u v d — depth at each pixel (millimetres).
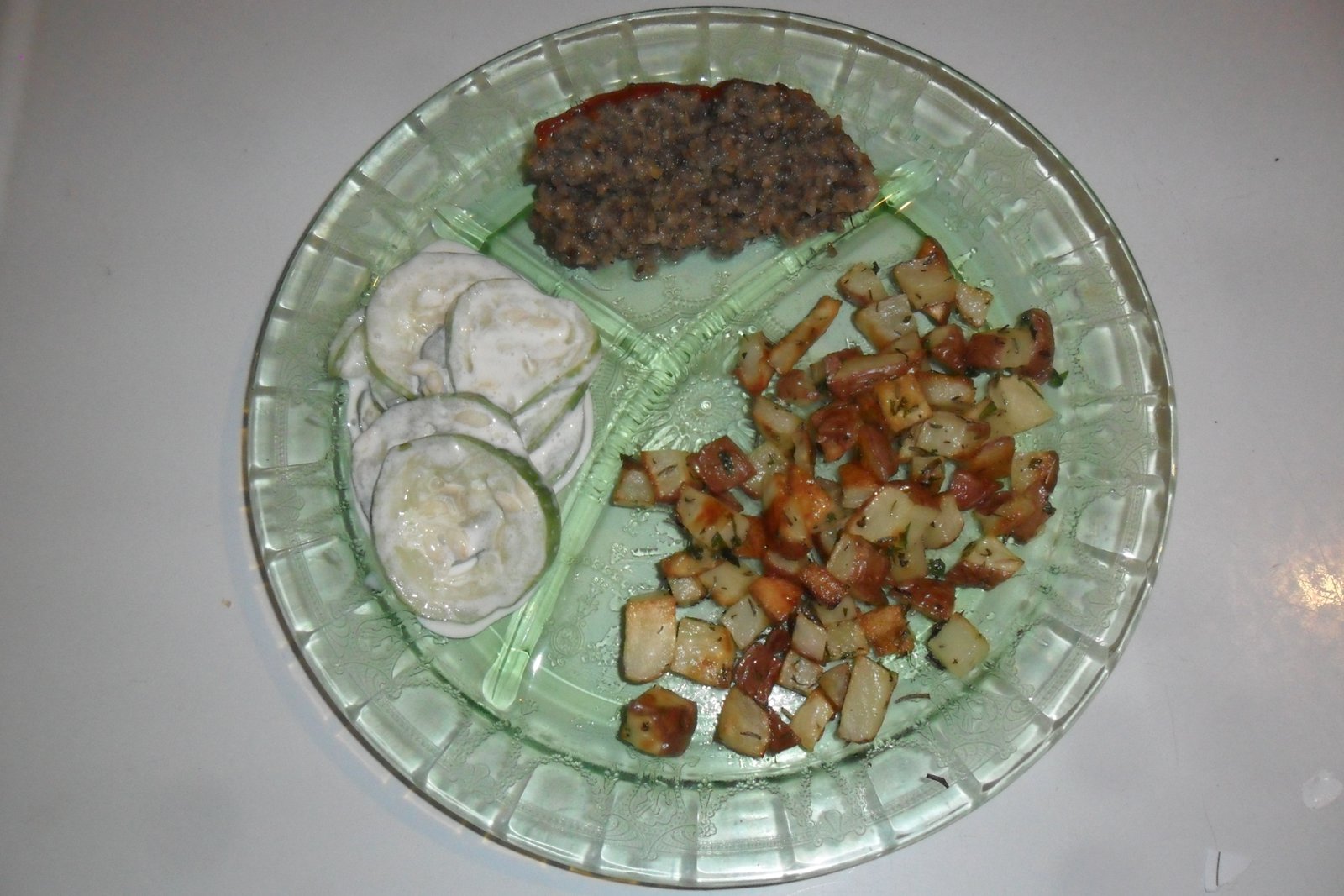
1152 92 383
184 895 316
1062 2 390
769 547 333
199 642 333
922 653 336
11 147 369
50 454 345
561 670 330
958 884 322
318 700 330
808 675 329
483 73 347
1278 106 383
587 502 345
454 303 326
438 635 320
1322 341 365
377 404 329
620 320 356
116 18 381
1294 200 375
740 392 355
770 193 346
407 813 323
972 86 352
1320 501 353
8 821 320
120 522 341
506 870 320
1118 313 346
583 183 338
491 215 355
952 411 343
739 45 358
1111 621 326
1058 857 324
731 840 308
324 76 377
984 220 361
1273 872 325
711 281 360
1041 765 332
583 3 385
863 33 353
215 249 362
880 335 348
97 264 360
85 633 333
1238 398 361
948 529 333
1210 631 343
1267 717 336
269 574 313
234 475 345
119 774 324
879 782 317
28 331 354
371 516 309
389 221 346
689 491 333
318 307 334
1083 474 344
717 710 331
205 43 379
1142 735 335
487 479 311
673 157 341
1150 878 324
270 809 323
